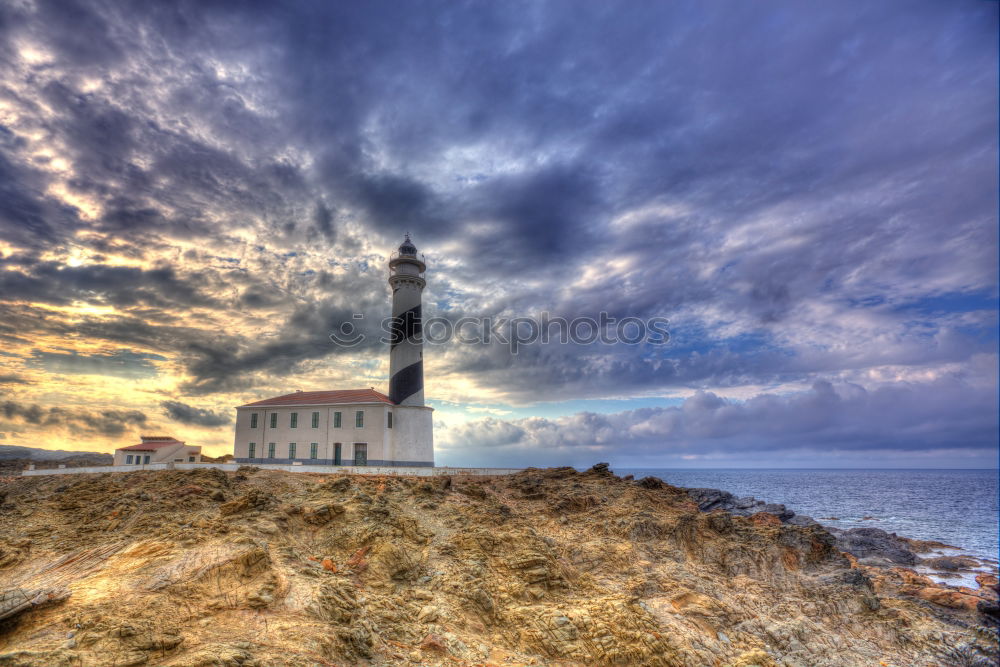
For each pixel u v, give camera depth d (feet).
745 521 162.30
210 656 51.21
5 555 86.94
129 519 107.04
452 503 129.80
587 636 81.05
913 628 112.88
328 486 127.65
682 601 102.37
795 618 106.22
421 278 214.07
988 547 246.68
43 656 47.44
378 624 73.56
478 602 86.07
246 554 74.95
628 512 143.95
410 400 203.82
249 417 204.74
